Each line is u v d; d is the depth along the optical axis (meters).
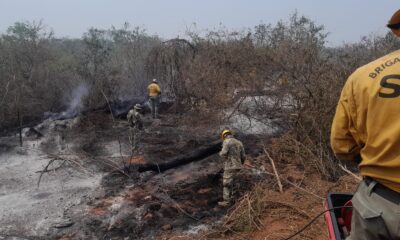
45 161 9.61
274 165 7.93
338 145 1.99
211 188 7.66
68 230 6.18
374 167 1.80
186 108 13.99
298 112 9.05
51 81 15.91
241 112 11.66
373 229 1.79
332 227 2.38
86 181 8.30
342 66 8.96
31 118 13.80
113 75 15.71
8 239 5.90
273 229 5.66
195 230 6.00
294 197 6.68
